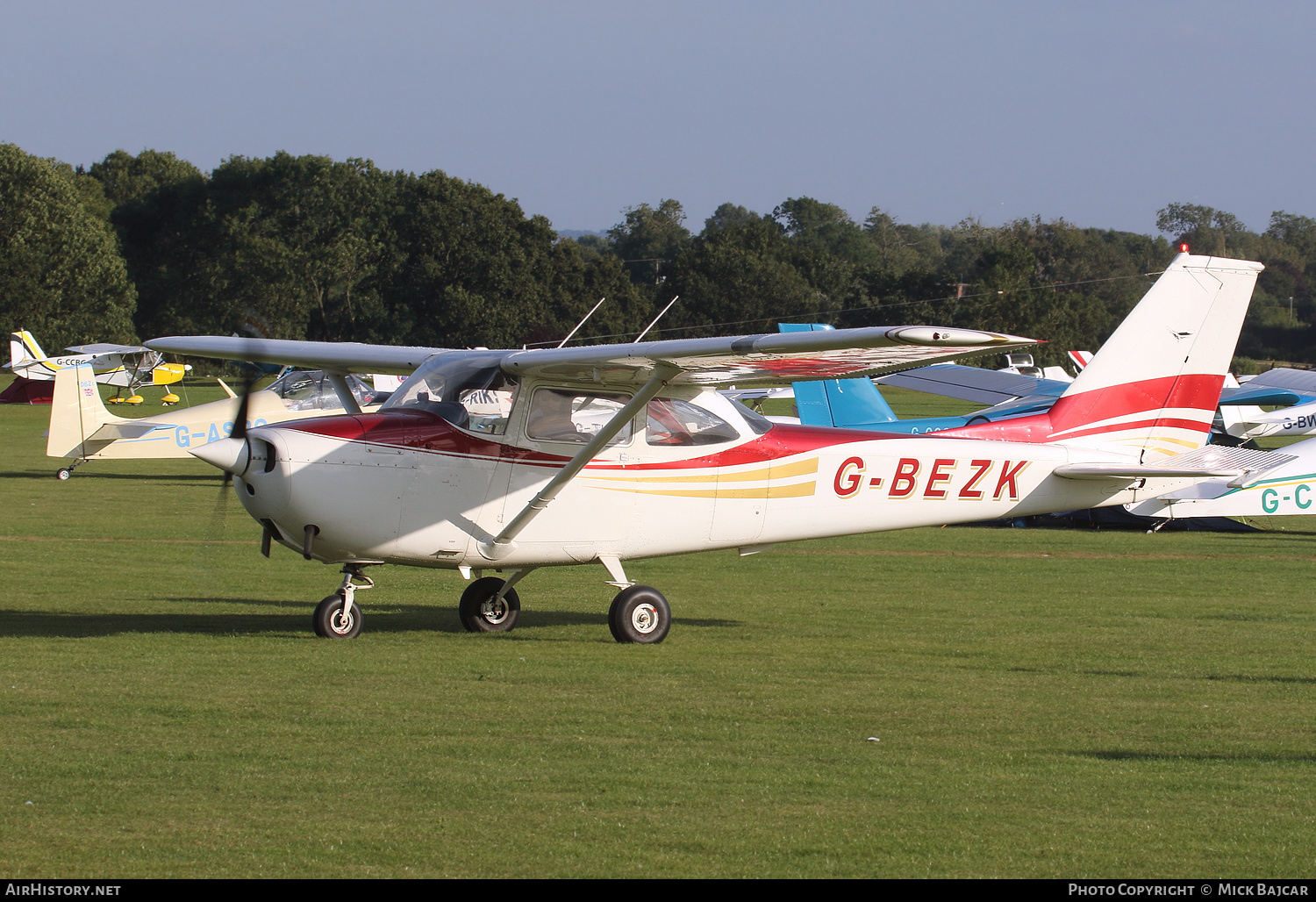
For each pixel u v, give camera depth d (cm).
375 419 3272
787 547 5797
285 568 4738
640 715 2514
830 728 2438
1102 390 4003
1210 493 5925
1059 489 3966
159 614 3653
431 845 1727
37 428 13512
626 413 3180
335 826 1797
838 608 4072
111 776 2017
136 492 7694
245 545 5400
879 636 3547
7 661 2895
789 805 1933
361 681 2769
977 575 4903
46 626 3384
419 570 4838
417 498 3250
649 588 3441
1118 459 4012
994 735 2406
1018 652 3309
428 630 3538
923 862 1697
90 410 8031
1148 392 4028
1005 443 3875
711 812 1895
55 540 5425
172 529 5919
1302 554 5675
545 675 2898
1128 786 2073
